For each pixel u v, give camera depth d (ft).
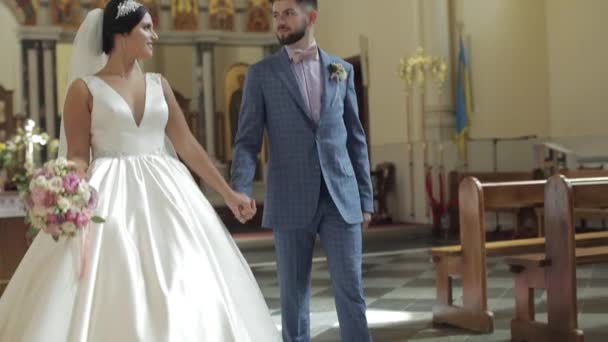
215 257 9.37
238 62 64.95
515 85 45.24
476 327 16.87
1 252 20.13
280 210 12.09
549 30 45.29
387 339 16.29
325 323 18.35
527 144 45.06
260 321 9.45
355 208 12.05
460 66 43.96
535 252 18.85
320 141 12.01
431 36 44.24
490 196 17.20
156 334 7.98
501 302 20.26
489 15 44.91
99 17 9.91
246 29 58.23
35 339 7.91
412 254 32.94
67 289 8.27
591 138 42.39
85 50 10.00
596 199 15.56
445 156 43.73
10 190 21.90
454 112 44.27
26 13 52.75
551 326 15.33
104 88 9.50
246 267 9.84
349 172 12.19
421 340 16.11
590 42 42.22
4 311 8.75
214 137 57.31
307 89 12.26
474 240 16.93
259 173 56.44
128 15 9.66
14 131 53.21
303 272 12.39
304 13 12.19
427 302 20.81
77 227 8.29
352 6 51.90
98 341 8.00
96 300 8.25
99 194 9.00
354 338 12.07
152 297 8.29
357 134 12.64
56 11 53.62
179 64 67.41
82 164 9.20
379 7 48.70
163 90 10.07
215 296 8.69
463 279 17.25
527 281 15.89
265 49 58.85
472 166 44.21
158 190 9.34
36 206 8.21
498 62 44.98
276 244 12.41
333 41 54.95
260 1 58.34
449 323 17.63
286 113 12.12
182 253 8.77
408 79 44.68
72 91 9.42
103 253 8.53
